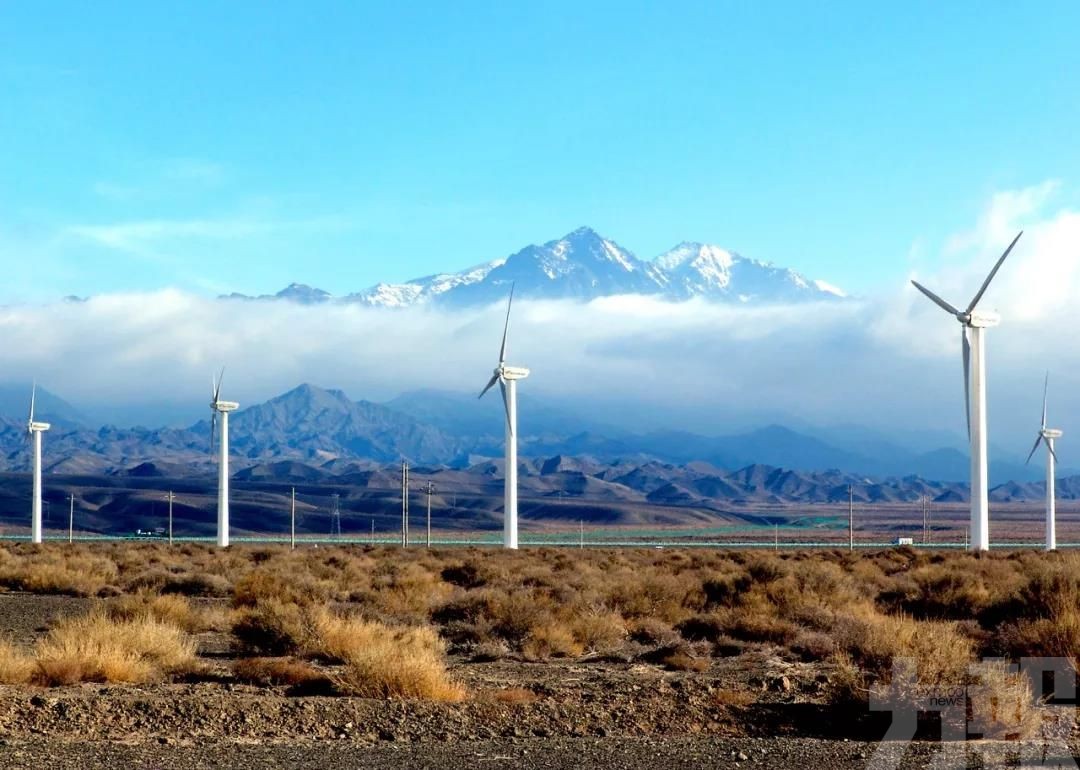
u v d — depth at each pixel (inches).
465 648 1451.8
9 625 1659.7
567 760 804.0
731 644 1443.2
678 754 824.3
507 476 4928.6
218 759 794.2
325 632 1337.4
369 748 840.9
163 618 1572.3
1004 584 1850.4
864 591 1985.7
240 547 4576.8
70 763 769.6
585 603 1775.3
